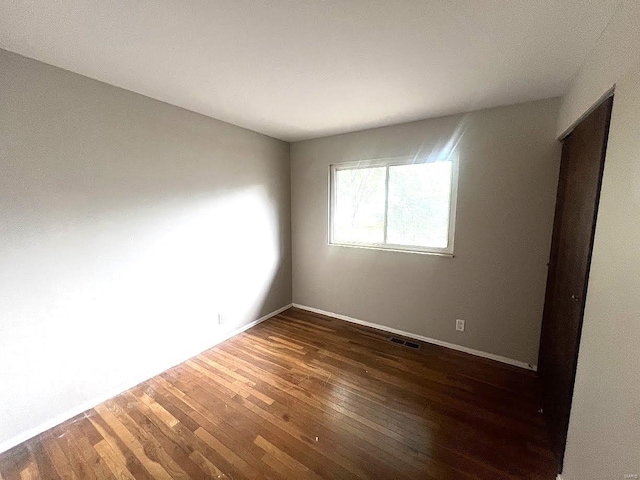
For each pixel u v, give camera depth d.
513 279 2.35
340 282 3.40
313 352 2.63
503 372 2.29
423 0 1.11
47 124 1.65
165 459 1.50
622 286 0.93
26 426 1.65
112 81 1.87
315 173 3.42
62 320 1.78
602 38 1.26
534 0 1.09
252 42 1.42
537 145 2.16
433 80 1.83
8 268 1.56
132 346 2.15
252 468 1.45
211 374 2.29
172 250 2.38
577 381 1.26
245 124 2.83
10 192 1.54
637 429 0.81
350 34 1.34
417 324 2.88
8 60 1.50
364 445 1.58
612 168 1.05
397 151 2.81
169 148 2.29
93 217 1.88
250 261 3.15
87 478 1.40
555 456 1.50
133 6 1.15
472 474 1.41
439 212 2.71
